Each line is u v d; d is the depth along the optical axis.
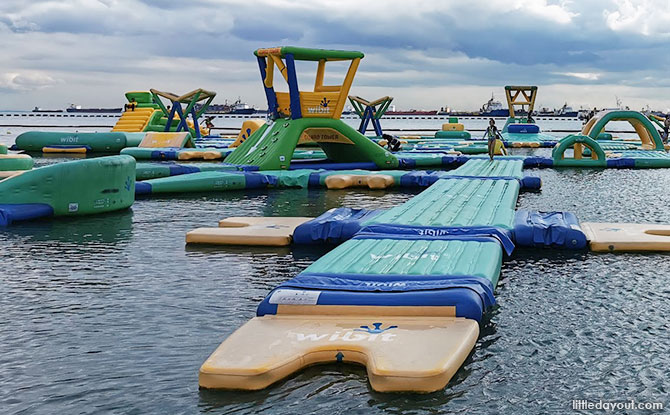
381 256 8.84
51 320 7.29
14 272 9.31
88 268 9.57
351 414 5.11
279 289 7.16
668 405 5.29
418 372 5.38
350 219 11.83
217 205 16.03
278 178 19.77
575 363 6.09
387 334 6.20
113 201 14.58
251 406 5.26
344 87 23.48
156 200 16.81
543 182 20.72
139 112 43.34
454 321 6.52
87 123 111.38
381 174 20.25
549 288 8.48
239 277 9.11
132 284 8.73
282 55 22.23
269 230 11.56
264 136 23.59
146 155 29.70
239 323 7.20
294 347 5.95
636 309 7.64
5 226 12.77
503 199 14.54
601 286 8.57
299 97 22.86
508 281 8.81
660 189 18.89
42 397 5.46
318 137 23.94
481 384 5.62
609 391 5.53
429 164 26.12
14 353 6.36
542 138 46.69
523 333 6.83
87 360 6.19
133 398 5.42
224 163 23.69
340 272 8.00
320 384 5.59
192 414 5.15
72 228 12.64
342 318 6.66
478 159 25.78
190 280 8.94
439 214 12.31
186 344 6.58
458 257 8.77
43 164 27.38
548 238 10.73
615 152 30.78
